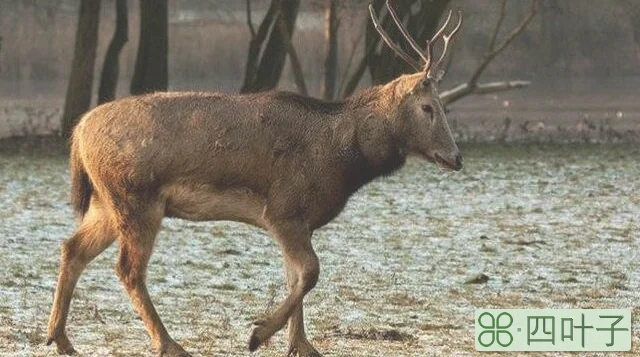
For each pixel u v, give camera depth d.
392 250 21.94
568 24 76.38
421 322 15.88
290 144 13.48
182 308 16.48
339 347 14.21
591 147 42.00
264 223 13.54
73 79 43.44
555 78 78.94
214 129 13.37
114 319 15.63
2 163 36.16
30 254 20.84
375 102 13.74
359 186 13.91
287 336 14.91
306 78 74.19
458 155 13.67
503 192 30.72
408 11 42.97
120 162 13.33
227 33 72.81
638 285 18.78
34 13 74.94
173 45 72.81
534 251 21.97
